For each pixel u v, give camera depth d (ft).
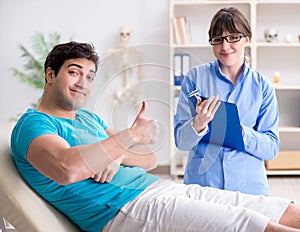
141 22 17.57
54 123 6.93
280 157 16.89
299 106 17.57
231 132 8.54
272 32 16.80
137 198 7.00
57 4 17.60
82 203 6.89
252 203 7.35
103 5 17.57
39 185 6.84
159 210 6.82
